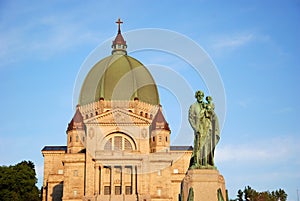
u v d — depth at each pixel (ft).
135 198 402.31
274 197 494.59
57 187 454.40
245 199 480.64
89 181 407.85
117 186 410.52
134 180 407.23
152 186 412.98
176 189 451.12
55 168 475.31
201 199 90.84
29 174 424.87
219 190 91.71
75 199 409.28
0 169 416.46
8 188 407.85
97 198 402.52
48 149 483.92
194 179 91.91
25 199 407.23
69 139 452.35
